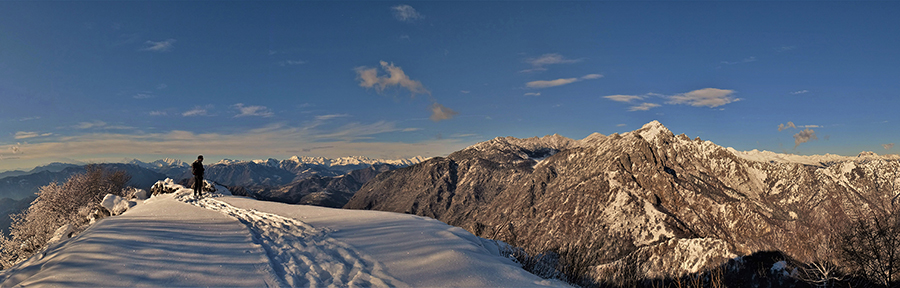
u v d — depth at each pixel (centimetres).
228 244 980
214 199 2084
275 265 828
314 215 1435
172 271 741
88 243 898
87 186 5138
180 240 998
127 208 2562
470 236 1122
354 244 996
